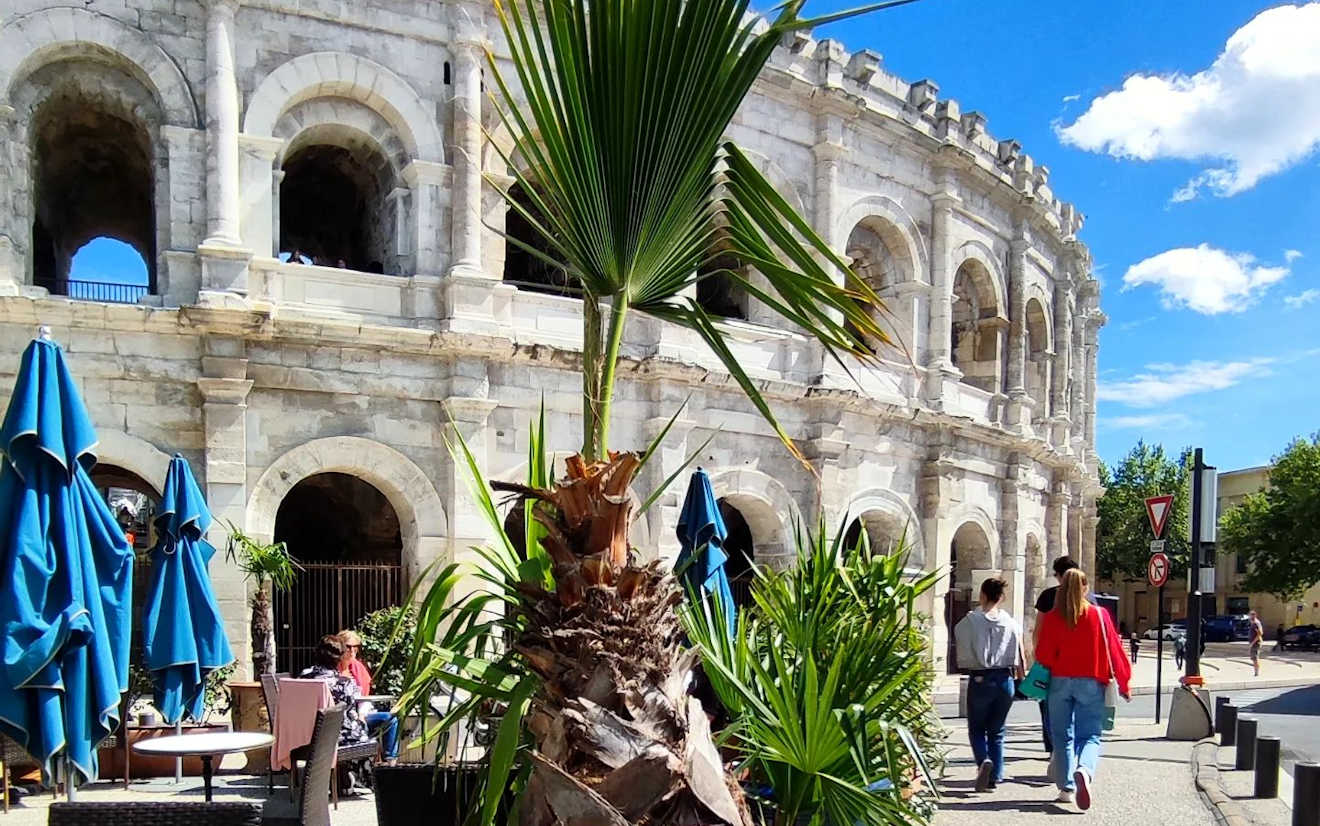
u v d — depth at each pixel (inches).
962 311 1167.0
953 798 408.8
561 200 164.4
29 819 373.4
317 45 691.4
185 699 423.2
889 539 978.1
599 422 167.0
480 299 713.0
